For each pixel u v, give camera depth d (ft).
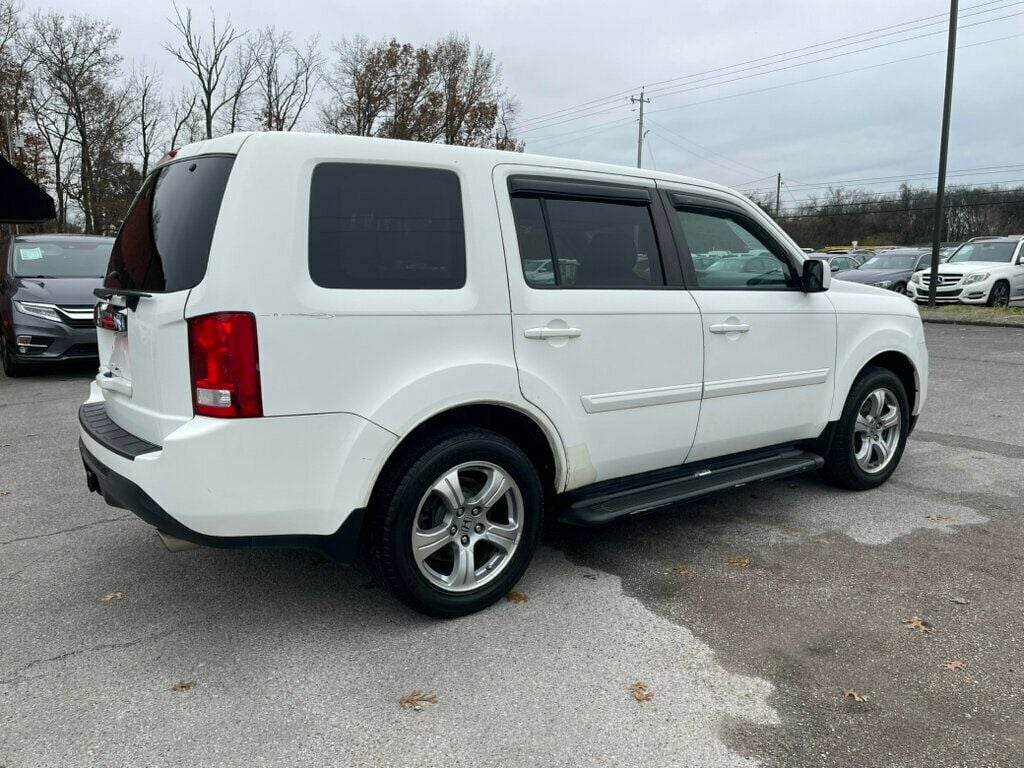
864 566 12.12
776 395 13.82
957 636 9.90
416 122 148.87
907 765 7.44
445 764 7.43
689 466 13.19
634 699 8.52
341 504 9.14
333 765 7.41
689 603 10.86
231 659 9.34
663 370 12.00
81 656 9.40
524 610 10.66
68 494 15.72
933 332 48.55
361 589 11.32
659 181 12.53
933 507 15.03
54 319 28.27
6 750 7.60
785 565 12.18
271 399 8.62
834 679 8.92
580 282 11.24
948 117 59.11
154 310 8.98
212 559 12.41
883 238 201.36
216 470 8.51
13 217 33.01
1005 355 37.52
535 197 10.88
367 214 9.33
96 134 135.44
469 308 9.89
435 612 10.11
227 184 8.68
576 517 11.20
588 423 11.23
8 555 12.56
